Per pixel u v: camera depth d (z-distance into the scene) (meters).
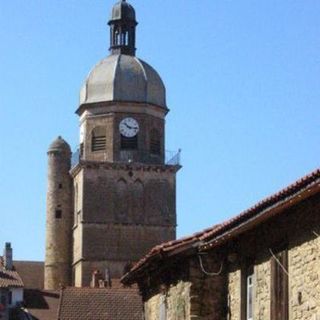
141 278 44.91
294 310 30.50
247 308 35.03
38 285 146.25
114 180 138.75
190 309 37.28
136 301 93.62
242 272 35.31
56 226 142.62
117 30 145.50
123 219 138.00
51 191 143.75
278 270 32.03
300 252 30.44
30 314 112.25
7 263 119.19
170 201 139.50
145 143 140.75
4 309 112.00
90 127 141.62
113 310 92.56
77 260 138.38
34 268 148.38
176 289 39.56
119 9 145.62
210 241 35.84
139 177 139.12
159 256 38.59
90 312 92.31
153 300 43.66
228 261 36.88
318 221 29.48
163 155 141.38
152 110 141.88
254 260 34.31
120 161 139.38
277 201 30.53
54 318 112.50
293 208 30.56
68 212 143.25
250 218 32.66
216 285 37.34
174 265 39.53
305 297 29.97
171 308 40.12
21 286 113.44
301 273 30.30
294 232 30.84
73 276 140.50
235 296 36.00
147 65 143.75
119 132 140.75
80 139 142.88
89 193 138.12
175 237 139.00
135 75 142.25
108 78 142.12
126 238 137.75
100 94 141.75
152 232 138.38
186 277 38.09
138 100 141.25
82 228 137.38
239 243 35.50
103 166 138.62
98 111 141.50
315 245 29.64
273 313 32.09
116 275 136.38
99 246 137.25
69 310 92.31
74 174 142.00
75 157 142.25
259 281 33.47
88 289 94.44
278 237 32.00
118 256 137.12
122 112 141.00
